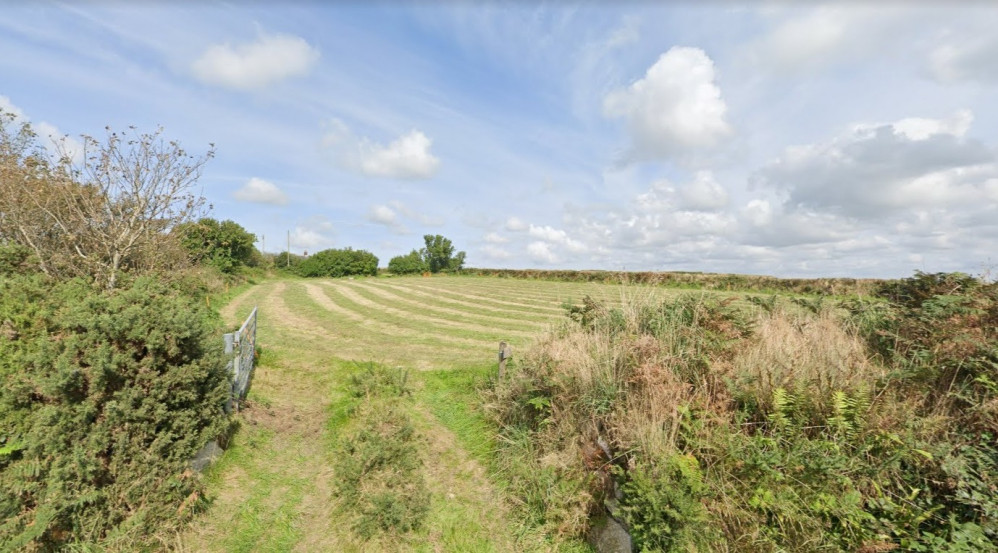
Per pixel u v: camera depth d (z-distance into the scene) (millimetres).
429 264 41000
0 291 4102
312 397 6066
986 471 2648
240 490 4047
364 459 4309
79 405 3201
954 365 3391
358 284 25031
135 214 7668
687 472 3004
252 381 6438
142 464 3389
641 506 2990
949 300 4246
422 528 3793
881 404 3203
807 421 3262
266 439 4930
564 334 5836
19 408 3404
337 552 3484
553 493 3830
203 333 4078
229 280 19688
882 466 2787
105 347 3307
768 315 5398
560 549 3512
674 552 2828
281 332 9500
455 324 11055
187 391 3789
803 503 2779
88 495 3029
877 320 4887
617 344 4652
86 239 7625
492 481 4473
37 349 3605
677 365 4098
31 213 7312
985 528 2420
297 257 41531
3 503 2922
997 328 3701
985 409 2918
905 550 2510
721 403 3523
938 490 2752
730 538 2861
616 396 4027
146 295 3883
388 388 6148
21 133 9648
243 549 3396
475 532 3789
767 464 2926
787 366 3760
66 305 4102
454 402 6008
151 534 3242
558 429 4371
